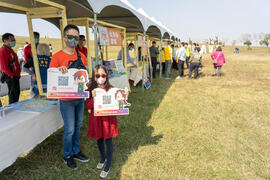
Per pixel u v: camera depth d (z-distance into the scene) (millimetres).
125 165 2523
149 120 4012
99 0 3051
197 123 3850
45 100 2840
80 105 2348
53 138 3189
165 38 13180
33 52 3010
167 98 5637
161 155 2754
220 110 4598
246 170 2424
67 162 2438
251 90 6566
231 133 3420
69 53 2135
